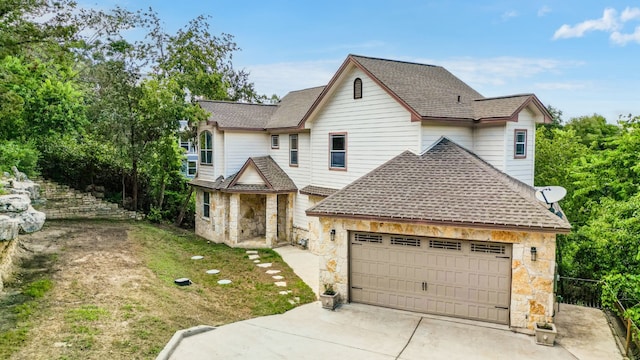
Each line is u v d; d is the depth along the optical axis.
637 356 9.20
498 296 10.31
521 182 14.43
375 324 10.38
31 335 7.57
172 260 15.27
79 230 16.72
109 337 8.01
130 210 22.28
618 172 16.42
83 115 17.97
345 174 16.41
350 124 16.11
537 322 9.76
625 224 11.96
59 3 13.92
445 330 10.02
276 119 21.00
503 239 10.04
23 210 9.79
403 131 14.41
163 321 9.20
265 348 8.80
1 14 12.17
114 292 10.20
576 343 9.43
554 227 9.27
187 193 25.19
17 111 12.84
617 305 11.13
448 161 13.05
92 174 22.09
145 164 21.64
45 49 13.84
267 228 18.88
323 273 12.23
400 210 11.16
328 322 10.48
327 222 12.14
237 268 15.46
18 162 15.88
